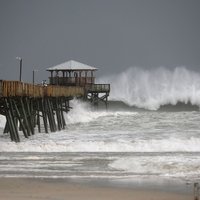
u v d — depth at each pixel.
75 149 109.56
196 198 63.50
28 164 90.25
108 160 94.00
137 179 77.12
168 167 84.44
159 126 147.38
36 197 65.12
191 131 133.88
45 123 141.62
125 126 150.50
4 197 64.94
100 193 67.94
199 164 85.38
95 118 180.12
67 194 67.12
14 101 121.44
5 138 124.81
